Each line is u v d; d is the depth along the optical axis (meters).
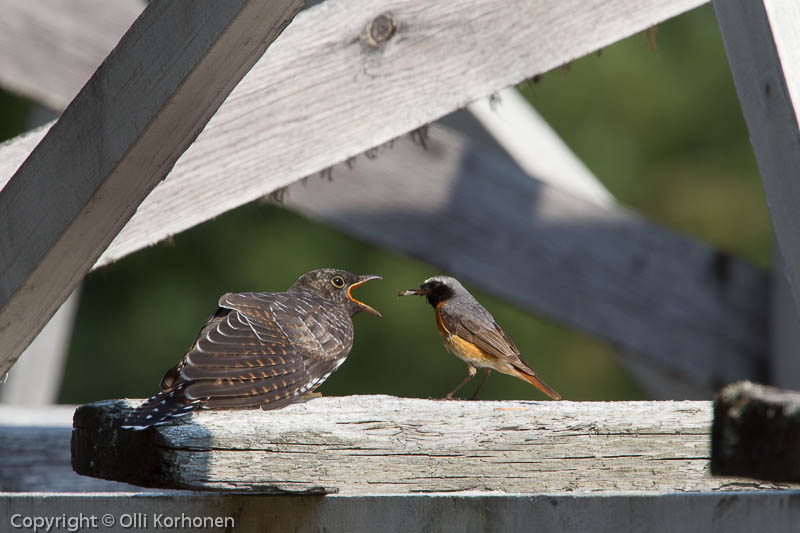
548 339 24.69
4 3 10.09
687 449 5.67
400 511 5.33
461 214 12.05
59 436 9.18
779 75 5.01
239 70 4.98
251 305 7.04
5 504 5.93
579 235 12.08
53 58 10.23
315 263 24.66
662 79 25.88
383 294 24.36
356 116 6.90
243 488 5.37
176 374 6.41
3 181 6.71
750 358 12.02
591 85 25.77
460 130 13.10
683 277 12.08
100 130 5.18
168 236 6.78
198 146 6.77
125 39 5.09
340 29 6.92
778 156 5.04
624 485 5.66
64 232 5.33
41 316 5.79
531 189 12.10
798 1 5.13
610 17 7.19
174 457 5.28
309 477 5.46
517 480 5.63
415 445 5.59
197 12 4.84
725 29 5.33
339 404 5.98
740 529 4.56
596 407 5.79
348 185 11.94
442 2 6.99
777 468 4.14
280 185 6.82
